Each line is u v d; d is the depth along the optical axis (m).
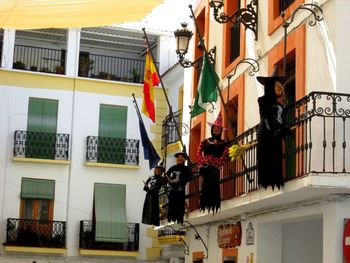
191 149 16.61
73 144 23.91
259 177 9.08
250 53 12.38
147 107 15.26
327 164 8.73
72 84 24.33
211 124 11.94
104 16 7.22
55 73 24.39
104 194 23.73
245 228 12.10
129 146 24.27
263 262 11.32
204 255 14.91
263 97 9.02
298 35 10.08
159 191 16.50
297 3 10.22
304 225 11.56
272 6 11.31
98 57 26.28
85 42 26.17
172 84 24.27
